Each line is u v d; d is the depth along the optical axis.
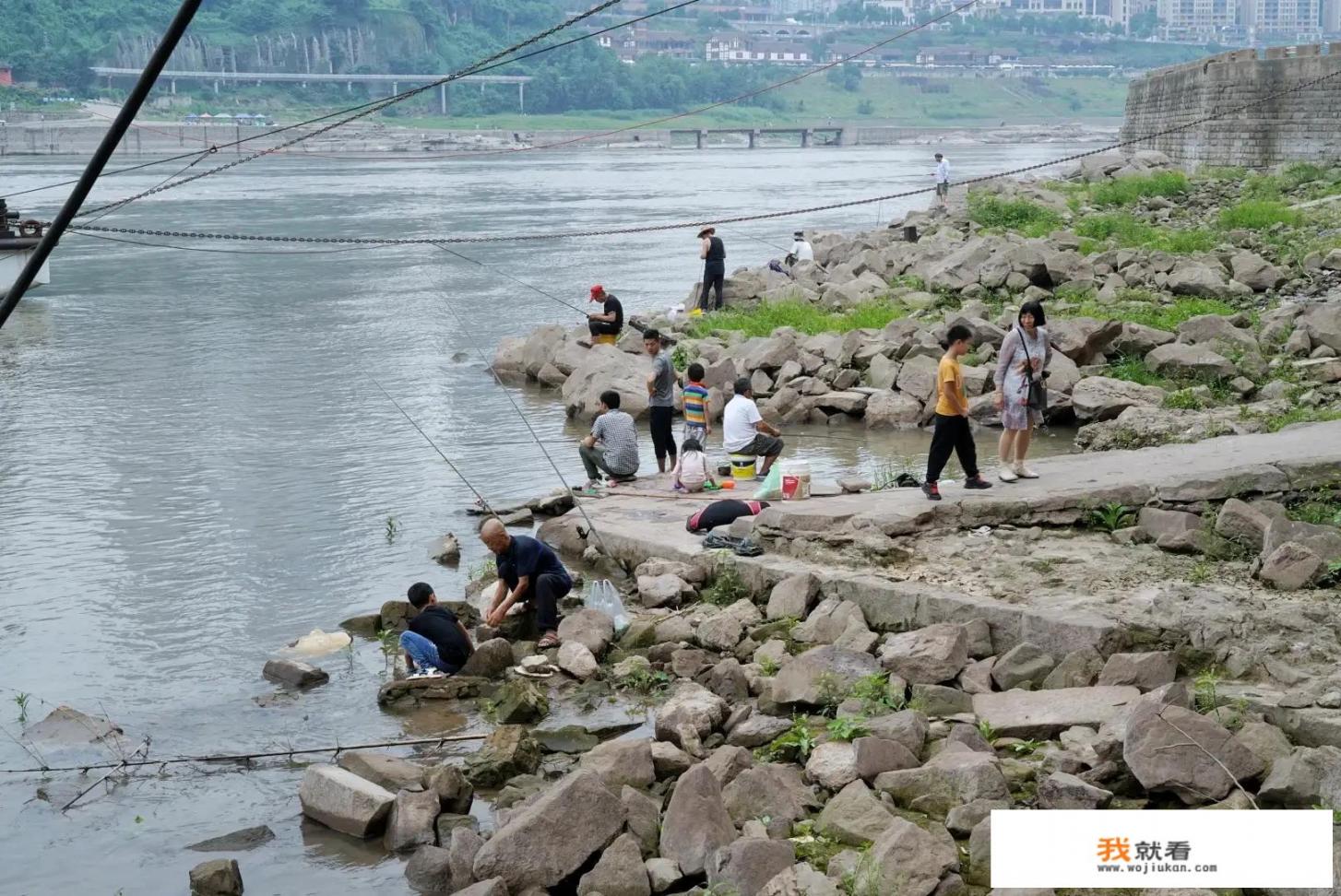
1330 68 44.72
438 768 9.14
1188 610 9.99
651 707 10.54
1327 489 12.75
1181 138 55.53
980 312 23.52
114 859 8.70
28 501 16.84
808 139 190.75
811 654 10.21
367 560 14.38
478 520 15.70
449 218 62.41
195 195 79.50
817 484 14.90
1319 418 16.25
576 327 29.19
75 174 101.00
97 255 48.06
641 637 11.66
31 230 36.53
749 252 47.28
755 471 16.16
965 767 8.14
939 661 10.00
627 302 33.72
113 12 187.12
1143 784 7.90
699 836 7.89
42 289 37.84
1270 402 17.70
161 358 27.14
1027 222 39.41
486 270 42.09
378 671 11.60
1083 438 17.31
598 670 11.17
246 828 9.03
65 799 9.51
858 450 18.45
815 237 40.28
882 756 8.55
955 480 14.53
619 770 8.95
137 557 14.63
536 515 15.77
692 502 15.09
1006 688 9.92
